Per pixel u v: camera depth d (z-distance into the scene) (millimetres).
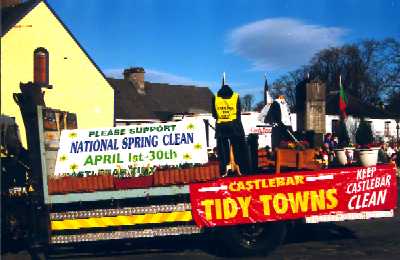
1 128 7836
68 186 7109
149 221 7234
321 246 8031
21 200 7766
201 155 7430
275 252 7668
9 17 24719
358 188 7547
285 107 9945
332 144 11391
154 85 49750
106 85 27625
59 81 25422
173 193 7203
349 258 7176
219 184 7250
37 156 7496
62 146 7426
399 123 49750
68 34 25797
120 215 7207
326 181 7488
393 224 9914
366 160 7691
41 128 7152
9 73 23359
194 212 7203
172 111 45875
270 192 7355
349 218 7504
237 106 7965
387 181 7629
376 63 67938
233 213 7254
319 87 16406
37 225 7484
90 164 7367
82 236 7188
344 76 73688
